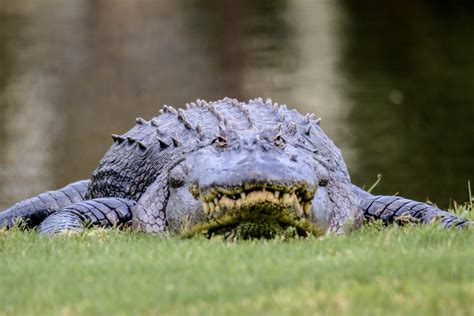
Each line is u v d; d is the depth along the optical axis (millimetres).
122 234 32938
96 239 31328
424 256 24922
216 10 183750
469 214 39219
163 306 21844
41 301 22750
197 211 32031
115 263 25562
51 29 163000
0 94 120500
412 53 142625
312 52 145000
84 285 23719
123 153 39625
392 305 20859
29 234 33188
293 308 21062
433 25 161500
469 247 27234
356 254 25719
